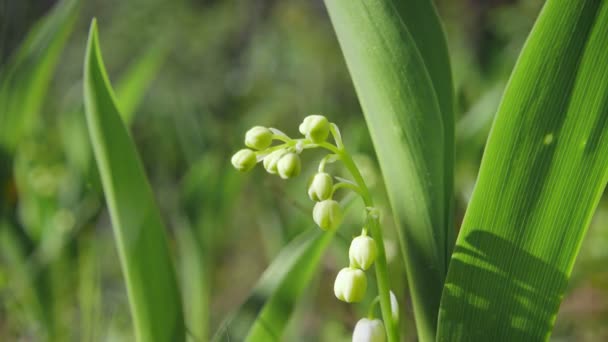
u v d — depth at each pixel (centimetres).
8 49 66
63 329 49
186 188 50
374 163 44
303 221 49
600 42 25
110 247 81
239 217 81
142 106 122
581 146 25
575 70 25
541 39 25
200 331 50
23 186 55
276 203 51
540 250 26
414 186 27
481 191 26
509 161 26
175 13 151
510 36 99
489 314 27
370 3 27
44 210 53
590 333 55
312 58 128
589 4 25
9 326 54
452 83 27
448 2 114
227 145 58
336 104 121
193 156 55
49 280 48
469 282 27
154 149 110
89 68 29
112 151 29
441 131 27
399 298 35
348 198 31
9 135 44
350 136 60
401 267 36
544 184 26
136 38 152
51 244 48
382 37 27
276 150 27
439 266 27
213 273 68
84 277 48
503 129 25
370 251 26
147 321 30
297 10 139
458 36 108
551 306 27
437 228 27
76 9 44
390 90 27
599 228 61
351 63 27
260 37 141
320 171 26
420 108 27
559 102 25
